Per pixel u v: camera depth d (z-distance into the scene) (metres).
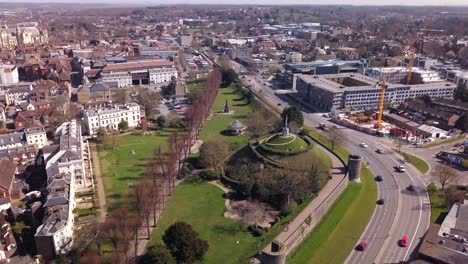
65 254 195.38
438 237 194.50
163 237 193.38
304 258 193.12
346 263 190.62
